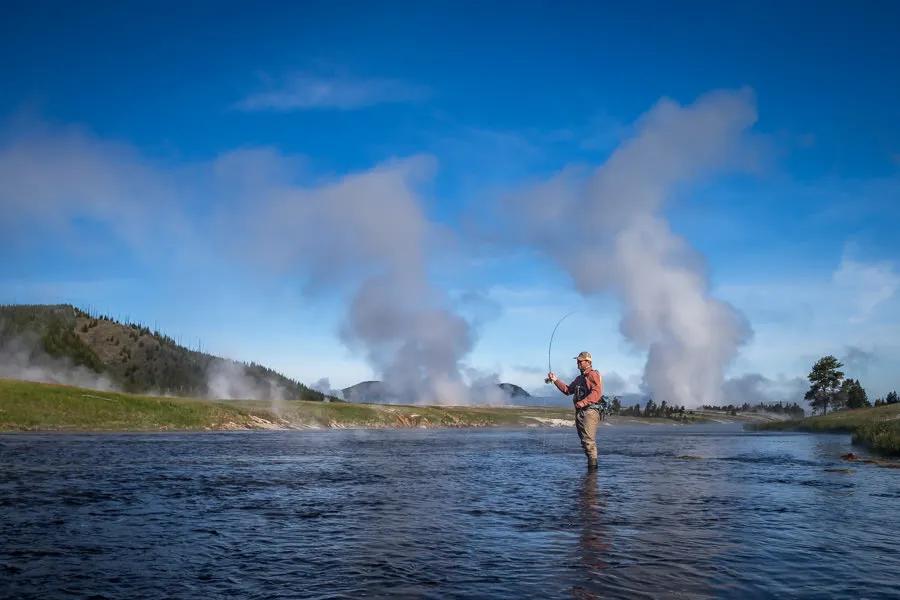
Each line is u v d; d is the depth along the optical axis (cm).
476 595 439
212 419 5859
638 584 466
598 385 1481
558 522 726
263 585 467
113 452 2027
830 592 446
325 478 1238
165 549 588
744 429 7169
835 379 9100
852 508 830
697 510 812
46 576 492
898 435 2175
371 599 430
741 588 455
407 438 3659
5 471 1332
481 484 1127
